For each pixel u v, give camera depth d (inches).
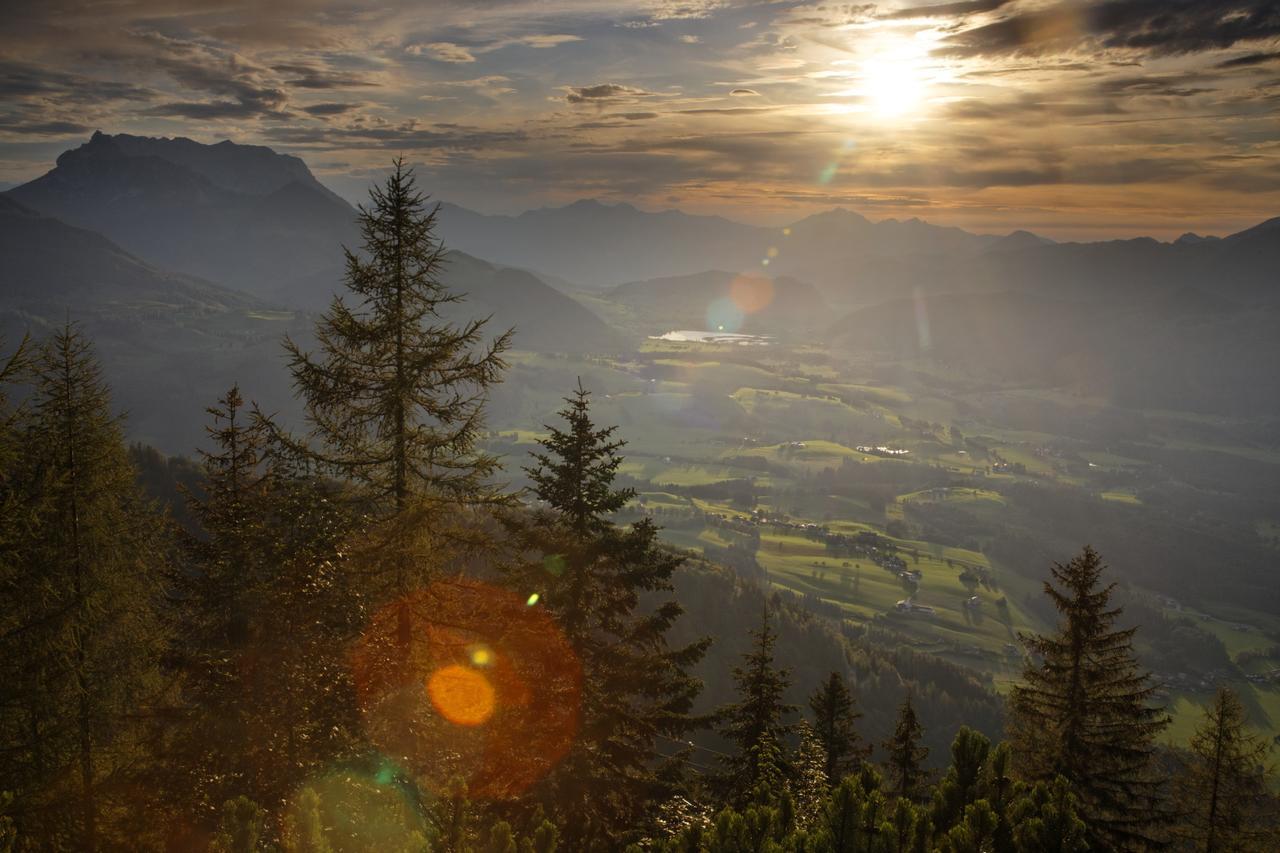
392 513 666.2
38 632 601.6
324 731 624.7
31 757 601.6
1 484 603.8
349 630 661.9
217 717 620.7
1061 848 330.3
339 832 386.9
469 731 673.0
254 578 643.5
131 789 627.5
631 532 730.8
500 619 693.3
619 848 644.7
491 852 375.9
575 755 677.9
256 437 672.4
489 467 701.9
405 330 669.9
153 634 692.1
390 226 654.5
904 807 347.6
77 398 673.6
